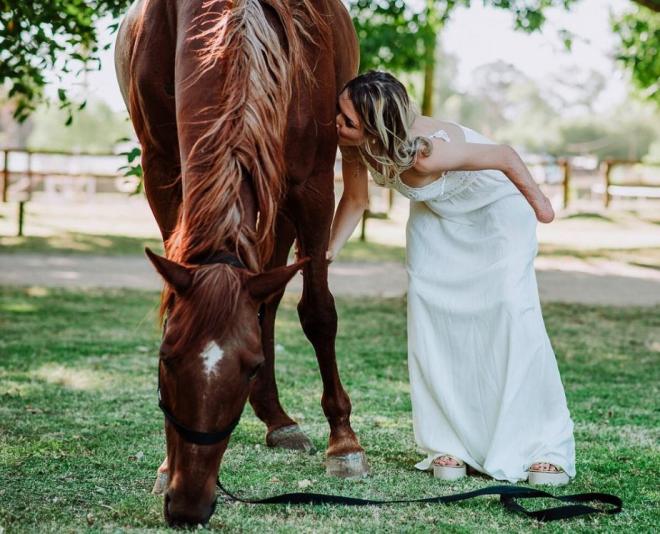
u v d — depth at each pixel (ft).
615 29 48.32
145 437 12.87
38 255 39.73
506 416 11.03
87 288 30.60
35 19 16.98
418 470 11.71
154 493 10.18
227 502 10.01
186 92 9.13
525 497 10.18
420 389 11.68
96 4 17.48
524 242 11.48
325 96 10.98
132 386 16.47
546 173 76.69
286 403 15.46
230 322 7.58
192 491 7.80
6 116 163.73
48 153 60.44
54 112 180.04
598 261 41.22
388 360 19.74
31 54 17.89
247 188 8.52
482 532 9.19
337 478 11.22
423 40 36.55
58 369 17.83
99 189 82.07
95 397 15.51
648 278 36.32
